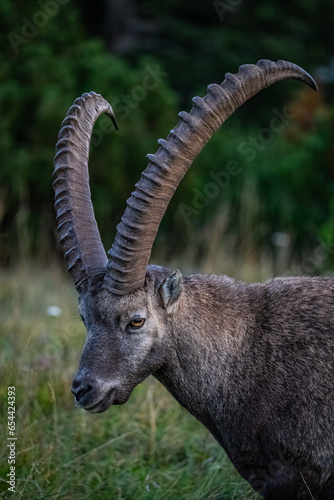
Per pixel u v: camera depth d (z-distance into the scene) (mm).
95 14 51094
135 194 11961
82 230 12664
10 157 34406
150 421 17188
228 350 12680
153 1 50812
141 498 14969
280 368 12516
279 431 12344
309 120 42250
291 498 12406
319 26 52031
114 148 34562
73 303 25922
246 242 34594
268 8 49250
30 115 36062
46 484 15086
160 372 12852
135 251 11961
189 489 15320
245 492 14859
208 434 17266
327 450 12344
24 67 36344
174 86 48500
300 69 12336
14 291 26750
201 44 49344
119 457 16406
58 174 12875
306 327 12734
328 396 12367
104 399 12086
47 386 18391
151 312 12297
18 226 31391
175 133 11984
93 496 14977
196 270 31016
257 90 12125
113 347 12148
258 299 13078
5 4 36312
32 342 21328
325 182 39250
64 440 16438
